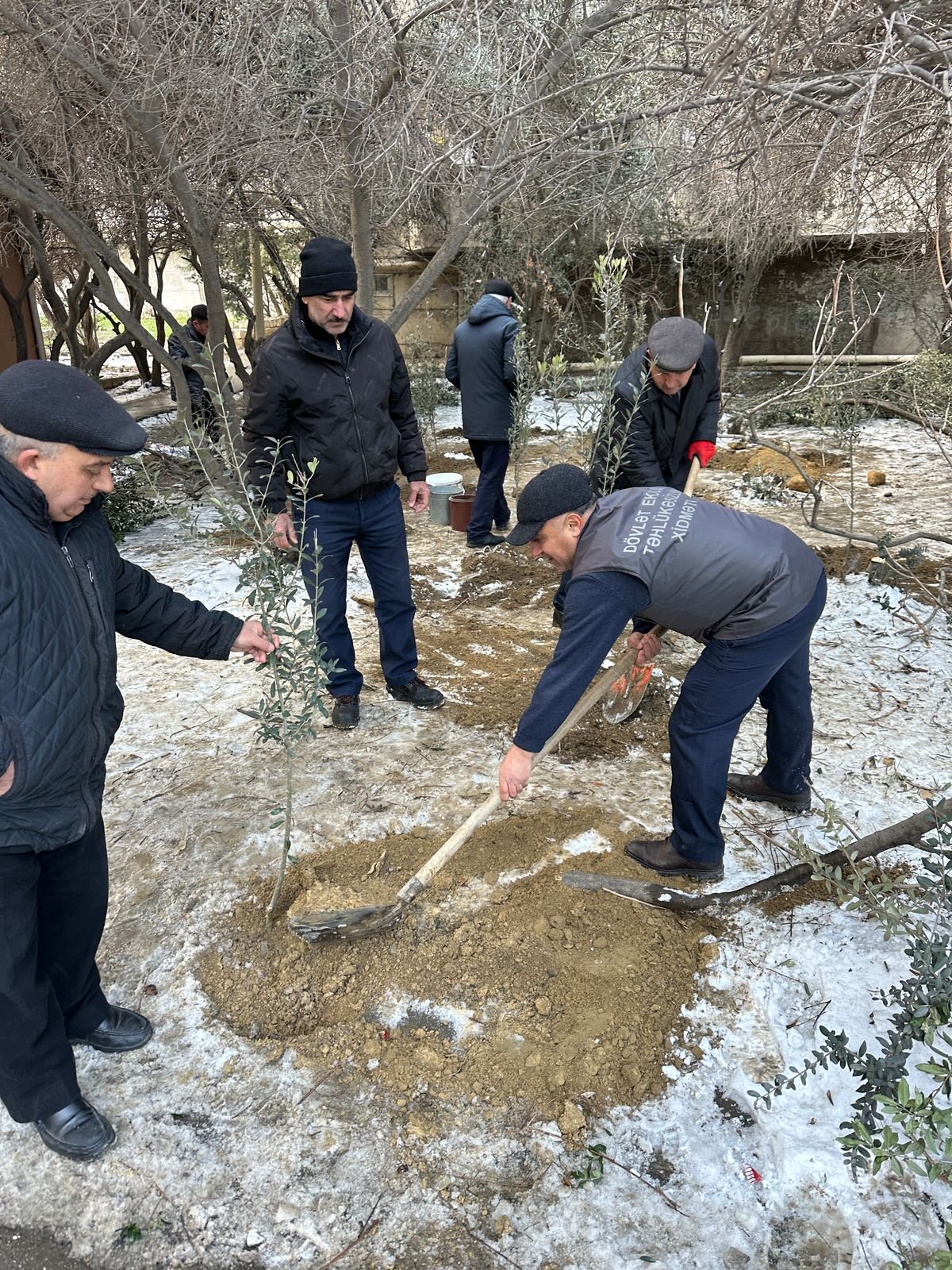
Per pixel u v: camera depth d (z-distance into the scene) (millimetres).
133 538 6340
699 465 3885
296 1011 2406
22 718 1611
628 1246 1844
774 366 11758
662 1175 1987
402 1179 1978
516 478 5820
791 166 3537
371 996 2439
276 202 6867
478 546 6000
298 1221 1896
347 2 4457
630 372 3654
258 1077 2217
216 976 2510
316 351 3178
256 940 2621
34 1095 1908
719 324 11766
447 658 4438
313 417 3291
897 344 11023
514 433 5637
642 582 2219
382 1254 1837
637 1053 2250
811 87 2791
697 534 2295
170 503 3311
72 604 1708
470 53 3889
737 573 2291
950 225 3217
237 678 4188
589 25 4008
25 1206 1938
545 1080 2184
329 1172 1993
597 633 2189
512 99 3715
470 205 4973
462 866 2885
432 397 9453
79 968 2137
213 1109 2135
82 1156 2004
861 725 3688
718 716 2510
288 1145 2047
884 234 4855
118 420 1639
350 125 4914
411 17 4152
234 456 2787
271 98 4703
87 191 5844
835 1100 2121
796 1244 1845
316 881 2799
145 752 3586
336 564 3521
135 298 8578
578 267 10719
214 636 2285
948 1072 1593
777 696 2832
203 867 2920
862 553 5477
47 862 1913
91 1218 1912
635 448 3773
